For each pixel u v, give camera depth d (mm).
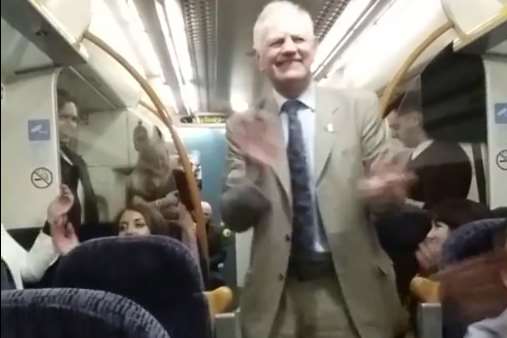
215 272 2488
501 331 1927
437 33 3062
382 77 3205
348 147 2148
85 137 3369
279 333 2213
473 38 2879
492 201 2715
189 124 2965
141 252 2174
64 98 3248
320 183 2146
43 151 2836
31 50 2627
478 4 2924
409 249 2223
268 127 2152
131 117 3396
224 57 3863
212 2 3111
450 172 2525
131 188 2793
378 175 2123
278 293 2213
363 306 2189
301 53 2139
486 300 1974
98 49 3328
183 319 2191
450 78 2922
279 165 2146
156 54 3996
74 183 3049
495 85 2938
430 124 2738
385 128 2256
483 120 2881
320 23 3086
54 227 2570
